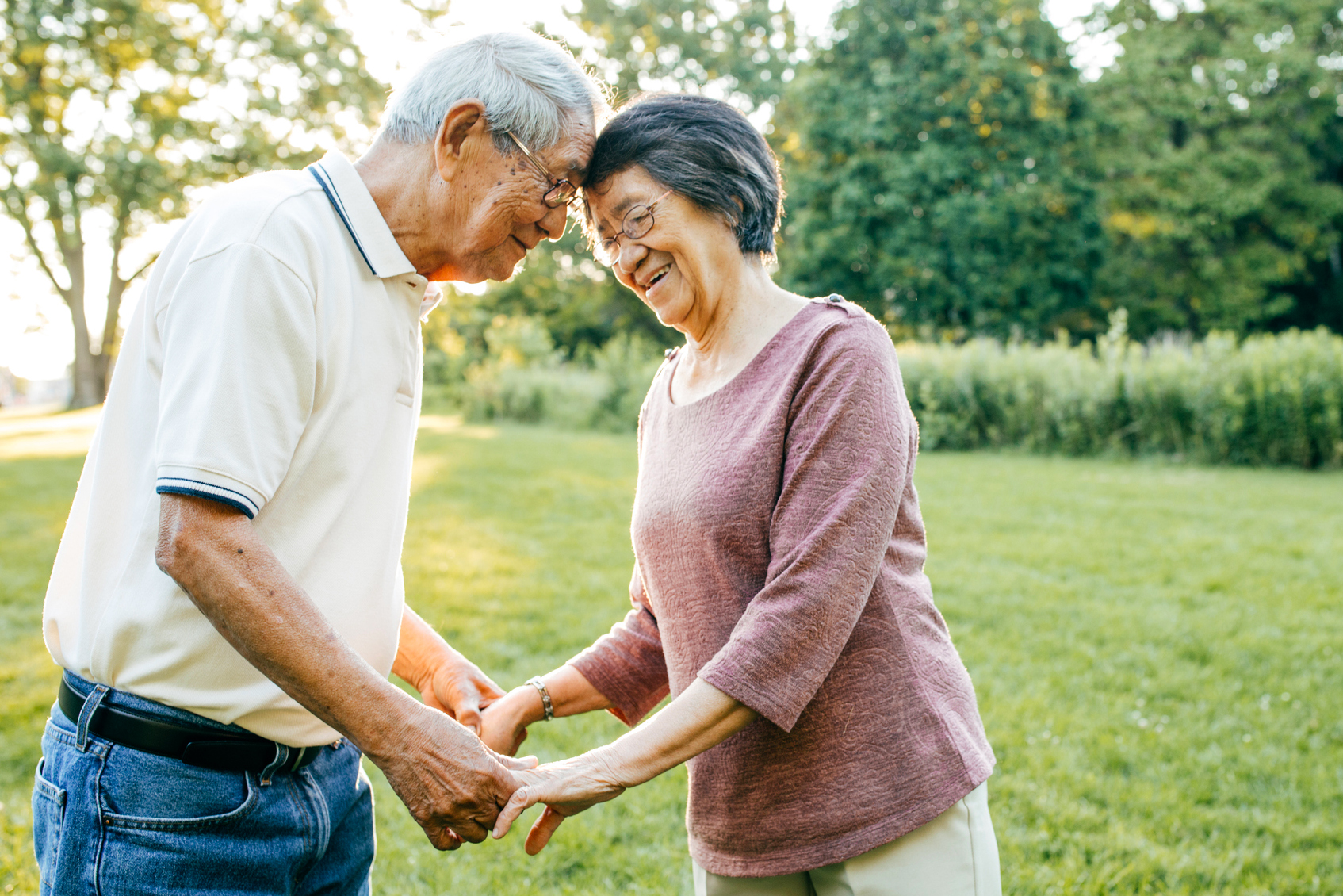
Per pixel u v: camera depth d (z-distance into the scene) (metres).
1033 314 21.47
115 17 18.38
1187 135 26.00
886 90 21.00
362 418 1.37
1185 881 2.59
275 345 1.22
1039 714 3.69
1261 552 6.59
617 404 18.17
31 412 43.41
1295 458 11.78
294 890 1.49
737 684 1.28
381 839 2.85
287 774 1.42
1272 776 3.22
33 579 5.76
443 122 1.36
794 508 1.33
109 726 1.31
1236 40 24.56
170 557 1.17
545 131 1.40
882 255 21.22
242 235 1.23
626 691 1.81
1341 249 26.55
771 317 1.49
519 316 29.14
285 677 1.20
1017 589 5.56
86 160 20.00
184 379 1.18
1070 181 21.59
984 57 20.95
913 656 1.39
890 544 1.44
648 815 3.00
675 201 1.43
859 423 1.32
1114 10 26.08
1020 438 14.11
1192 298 25.70
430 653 1.95
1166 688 3.99
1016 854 2.69
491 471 10.98
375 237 1.36
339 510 1.36
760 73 28.22
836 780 1.36
